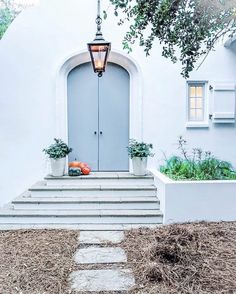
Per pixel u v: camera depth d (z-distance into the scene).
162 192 5.50
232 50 7.00
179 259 3.77
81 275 3.54
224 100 7.01
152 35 5.02
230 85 7.00
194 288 3.23
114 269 3.70
